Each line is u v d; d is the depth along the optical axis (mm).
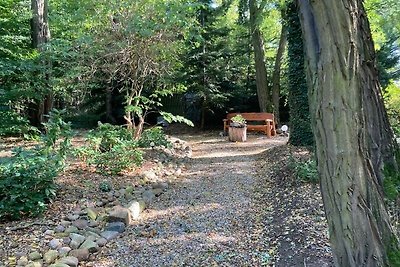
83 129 11227
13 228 3305
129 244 3277
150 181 5285
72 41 7676
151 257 3006
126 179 5121
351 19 1461
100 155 5438
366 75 1527
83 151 5379
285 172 5430
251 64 13852
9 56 8039
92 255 3047
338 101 1444
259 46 12758
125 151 5777
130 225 3756
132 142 6188
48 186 3842
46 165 3994
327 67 1456
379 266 1402
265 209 4113
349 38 1450
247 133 12102
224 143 9961
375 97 1554
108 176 5152
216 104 13047
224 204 4422
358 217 1428
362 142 1455
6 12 8234
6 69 7207
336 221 1476
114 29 6633
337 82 1443
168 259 2961
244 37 13562
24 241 3086
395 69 11617
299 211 3738
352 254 1440
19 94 7922
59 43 7652
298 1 1578
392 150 1559
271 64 14602
